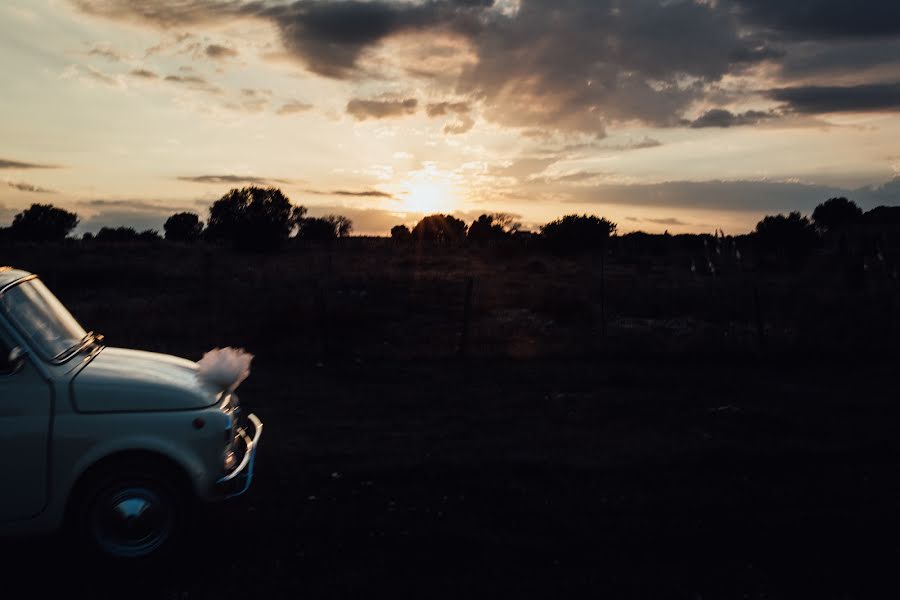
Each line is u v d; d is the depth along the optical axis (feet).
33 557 16.70
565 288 87.15
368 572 16.05
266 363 43.96
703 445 27.09
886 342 51.11
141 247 167.43
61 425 15.23
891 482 22.88
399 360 45.78
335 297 73.56
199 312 61.67
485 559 16.83
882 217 225.56
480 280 95.76
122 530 15.67
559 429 29.68
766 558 17.03
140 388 16.02
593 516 19.76
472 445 27.09
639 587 15.39
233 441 17.20
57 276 89.66
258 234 154.10
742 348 47.93
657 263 139.74
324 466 24.23
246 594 14.89
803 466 24.66
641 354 47.34
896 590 15.42
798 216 135.64
